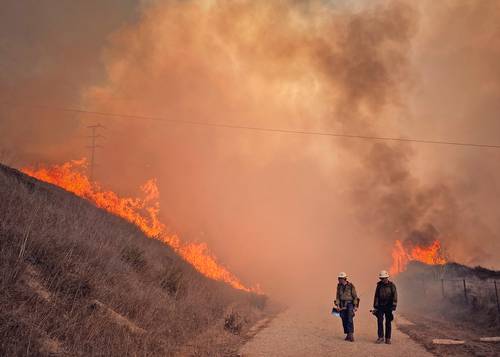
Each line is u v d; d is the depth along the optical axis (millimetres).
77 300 8750
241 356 8844
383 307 10969
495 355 8781
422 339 11172
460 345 10078
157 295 12445
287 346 10195
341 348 9938
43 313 7445
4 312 6746
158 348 8570
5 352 5922
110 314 8758
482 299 16672
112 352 7266
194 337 10656
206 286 18844
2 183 13500
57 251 10164
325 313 20062
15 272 8047
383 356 8898
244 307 18188
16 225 10398
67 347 6918
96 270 10789
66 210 15594
